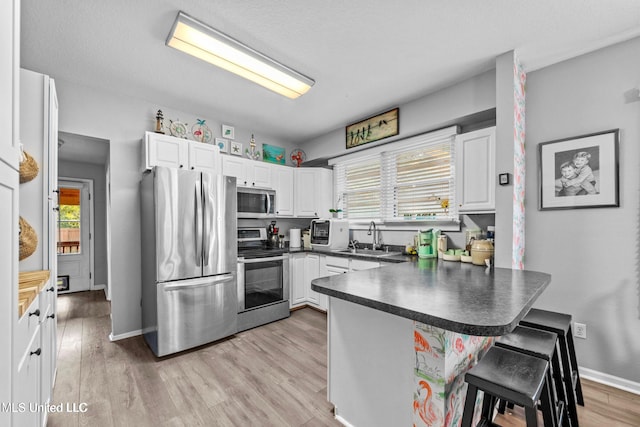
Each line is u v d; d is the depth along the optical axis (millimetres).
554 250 2176
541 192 2236
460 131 2787
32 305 1187
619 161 1922
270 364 2244
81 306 3955
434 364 1114
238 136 3783
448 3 1618
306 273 3766
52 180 1816
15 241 844
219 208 2742
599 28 1810
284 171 4004
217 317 2670
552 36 1902
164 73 2391
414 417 1181
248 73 2281
